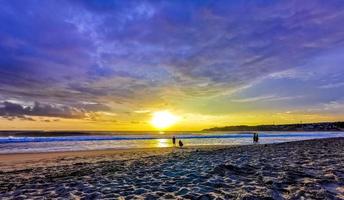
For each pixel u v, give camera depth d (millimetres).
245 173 7711
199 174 7863
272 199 4879
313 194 5086
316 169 7836
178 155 15844
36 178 9188
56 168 12172
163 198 5355
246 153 14094
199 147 28656
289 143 22109
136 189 6301
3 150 25734
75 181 7844
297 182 6199
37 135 70125
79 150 25328
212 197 5195
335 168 7859
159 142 43500
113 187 6668
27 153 21922
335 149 14211
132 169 9922
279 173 7430
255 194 5230
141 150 24828
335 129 173250
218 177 7234
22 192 6645
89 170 10430
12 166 13781
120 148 28219
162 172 8672
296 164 8961
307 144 19219
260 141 41969
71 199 5625
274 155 12234
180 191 5875
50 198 5809
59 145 34281
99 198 5594
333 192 5227
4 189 7160
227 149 18859
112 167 11055
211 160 11344
